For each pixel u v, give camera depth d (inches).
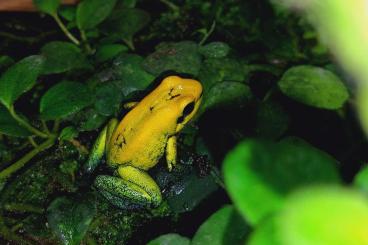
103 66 12.1
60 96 11.1
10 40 12.8
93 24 11.9
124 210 11.2
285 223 2.8
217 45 11.7
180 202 10.8
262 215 4.1
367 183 4.2
